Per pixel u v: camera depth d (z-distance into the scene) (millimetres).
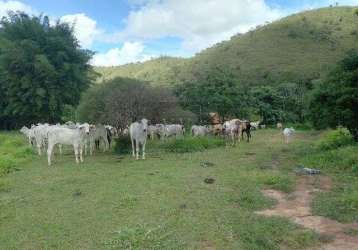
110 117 19109
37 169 14664
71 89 37719
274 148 20312
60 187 11570
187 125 30359
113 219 8555
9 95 37188
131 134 16984
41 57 34531
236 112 33344
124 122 19703
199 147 19797
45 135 18609
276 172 13125
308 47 82562
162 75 90688
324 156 14875
